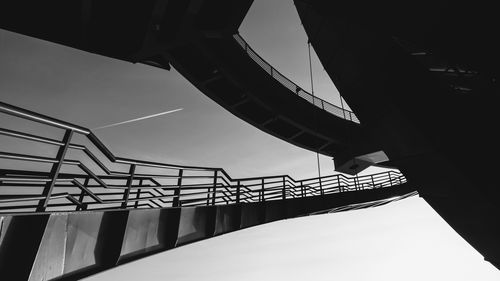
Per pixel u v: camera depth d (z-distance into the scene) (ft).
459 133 22.38
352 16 20.63
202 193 23.89
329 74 31.76
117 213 15.42
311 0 22.22
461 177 22.17
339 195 52.80
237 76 56.65
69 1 31.04
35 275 9.64
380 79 25.54
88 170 12.51
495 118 21.12
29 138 9.11
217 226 27.14
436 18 16.40
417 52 27.45
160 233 19.38
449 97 23.45
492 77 18.29
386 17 18.60
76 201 12.67
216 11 40.70
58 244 11.01
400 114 24.70
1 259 8.79
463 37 16.66
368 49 26.05
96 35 36.40
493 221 22.07
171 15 38.68
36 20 32.32
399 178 67.87
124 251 15.28
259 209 37.29
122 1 33.24
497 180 20.90
